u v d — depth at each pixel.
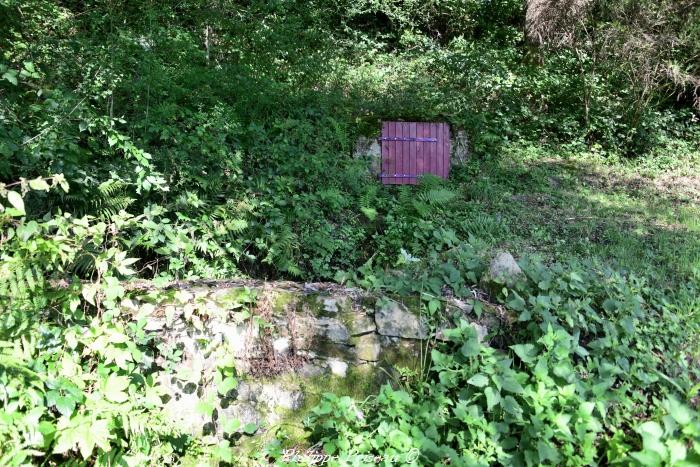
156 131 4.39
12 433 2.02
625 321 2.88
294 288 3.16
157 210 3.88
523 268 3.18
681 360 2.83
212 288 3.00
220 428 2.78
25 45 4.14
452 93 7.80
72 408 2.22
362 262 4.92
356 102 6.95
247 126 5.56
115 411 2.32
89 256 2.72
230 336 2.85
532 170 6.96
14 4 4.23
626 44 7.78
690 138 8.80
